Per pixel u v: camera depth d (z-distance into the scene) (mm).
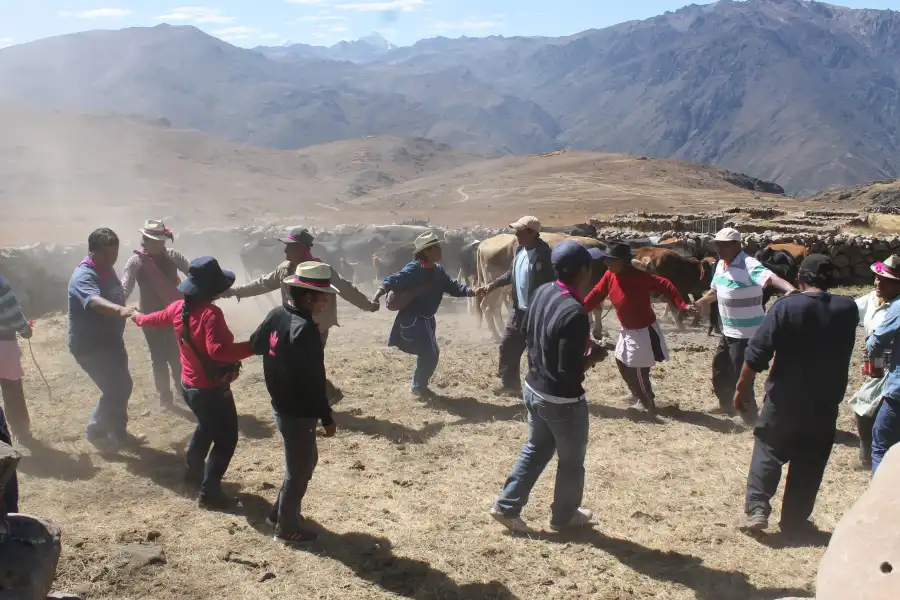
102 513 6215
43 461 7195
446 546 5785
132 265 8094
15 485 4227
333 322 8477
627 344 8508
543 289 5707
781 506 6152
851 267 17844
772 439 5859
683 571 5453
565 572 5441
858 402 7102
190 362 6176
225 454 6305
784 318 5609
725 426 8414
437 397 9312
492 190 62469
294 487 5703
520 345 9344
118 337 7465
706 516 6332
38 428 8008
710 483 6977
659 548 5789
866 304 6855
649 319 8508
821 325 5543
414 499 6602
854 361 10836
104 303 6844
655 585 5285
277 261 15500
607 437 8094
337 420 8508
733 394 8664
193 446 6520
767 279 7969
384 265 16016
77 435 7844
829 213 35094
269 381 5570
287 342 5418
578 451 5781
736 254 8312
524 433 8156
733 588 5219
